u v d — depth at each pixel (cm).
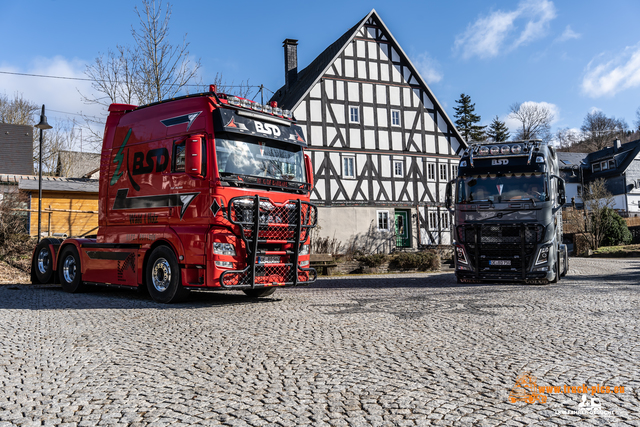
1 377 426
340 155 2820
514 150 1209
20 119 4944
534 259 1165
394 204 2931
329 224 2752
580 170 6216
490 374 422
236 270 823
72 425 320
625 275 1520
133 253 933
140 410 346
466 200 1226
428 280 1462
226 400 364
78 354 505
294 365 457
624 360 464
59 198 2320
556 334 584
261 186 869
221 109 841
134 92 2380
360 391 381
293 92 3130
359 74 2912
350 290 1142
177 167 871
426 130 3067
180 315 745
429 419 323
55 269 1133
